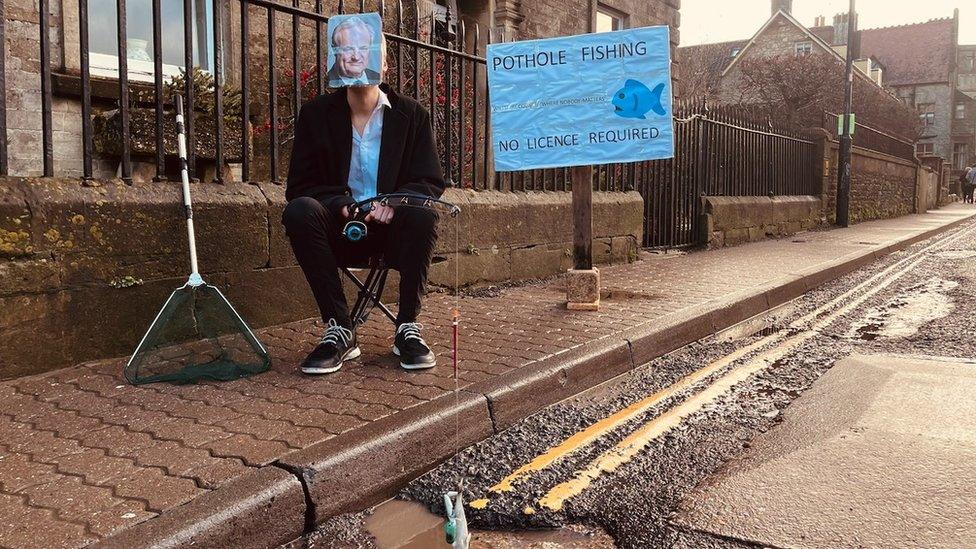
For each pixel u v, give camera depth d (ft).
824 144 46.50
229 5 22.57
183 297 10.87
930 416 10.43
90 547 6.10
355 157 11.53
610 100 15.71
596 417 10.83
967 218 62.75
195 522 6.58
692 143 31.14
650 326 14.58
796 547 6.91
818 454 9.14
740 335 16.46
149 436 8.46
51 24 18.35
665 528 7.39
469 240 18.56
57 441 8.30
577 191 16.29
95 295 11.18
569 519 7.72
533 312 16.02
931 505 7.68
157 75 12.19
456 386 10.39
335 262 11.16
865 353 14.34
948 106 191.11
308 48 24.76
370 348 12.61
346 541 7.41
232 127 17.92
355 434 8.49
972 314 18.01
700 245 31.68
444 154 20.03
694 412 11.03
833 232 43.01
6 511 6.66
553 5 35.73
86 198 11.02
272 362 11.52
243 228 13.14
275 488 7.29
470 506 7.99
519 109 16.08
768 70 82.43
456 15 30.17
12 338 10.32
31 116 18.12
